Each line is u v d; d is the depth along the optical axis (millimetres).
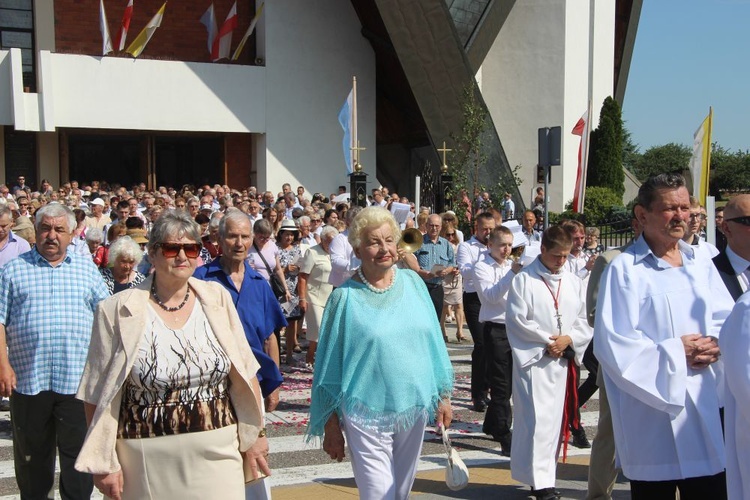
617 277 4543
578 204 14711
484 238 9852
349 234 4941
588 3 34156
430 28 26734
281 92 28562
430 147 30047
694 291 4480
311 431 4871
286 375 11516
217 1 28938
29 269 5816
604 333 4453
